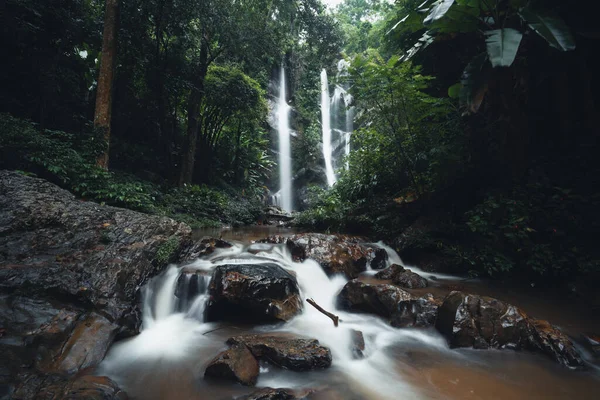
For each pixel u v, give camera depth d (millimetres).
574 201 5137
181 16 10617
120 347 2961
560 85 6039
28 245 3588
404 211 7734
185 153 12992
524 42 5461
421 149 7469
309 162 21469
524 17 4434
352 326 3785
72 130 9219
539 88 6281
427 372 2785
